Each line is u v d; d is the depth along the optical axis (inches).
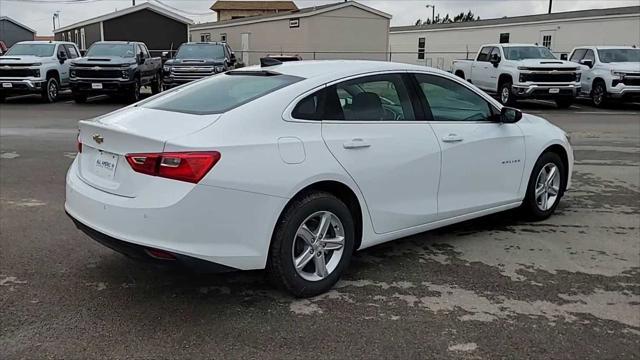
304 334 131.6
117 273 165.2
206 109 146.7
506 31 1338.6
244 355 122.6
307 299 150.2
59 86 746.8
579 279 165.2
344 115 156.7
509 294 154.5
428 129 174.9
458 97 189.0
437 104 181.8
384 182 161.9
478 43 1418.6
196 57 747.4
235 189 132.6
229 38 1588.3
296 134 145.2
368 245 164.4
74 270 166.9
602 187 279.9
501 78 721.0
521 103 791.1
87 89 690.2
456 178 182.7
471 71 823.1
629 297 153.6
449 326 136.3
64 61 757.9
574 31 1174.3
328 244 153.0
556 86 682.2
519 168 205.8
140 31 1517.0
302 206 144.4
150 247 128.8
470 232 208.2
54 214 222.2
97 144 144.4
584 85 753.0
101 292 152.6
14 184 271.9
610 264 177.3
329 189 154.3
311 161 144.8
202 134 133.7
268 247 140.6
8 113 593.0
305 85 152.3
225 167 131.3
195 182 128.3
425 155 171.3
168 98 164.7
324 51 1278.3
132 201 132.0
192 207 128.3
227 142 133.8
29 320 136.6
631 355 124.1
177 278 162.4
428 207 175.8
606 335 132.8
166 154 129.2
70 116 568.4
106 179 141.8
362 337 130.6
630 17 1063.0
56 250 182.7
